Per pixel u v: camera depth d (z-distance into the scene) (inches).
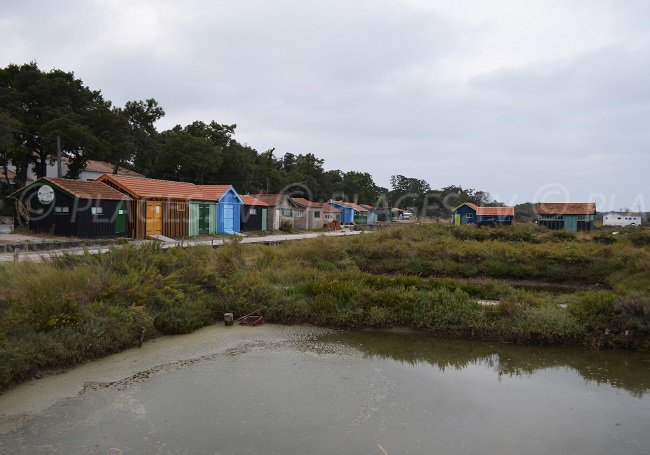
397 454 216.7
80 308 355.6
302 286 490.6
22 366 289.4
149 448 218.1
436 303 435.8
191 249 583.5
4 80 1311.5
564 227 1587.1
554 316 401.7
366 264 765.9
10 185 1381.6
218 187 1272.1
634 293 446.3
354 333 418.3
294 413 255.3
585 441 233.8
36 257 586.2
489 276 749.3
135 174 1841.8
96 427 237.3
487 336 403.9
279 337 400.5
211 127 2044.8
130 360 335.0
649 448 228.2
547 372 330.6
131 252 490.3
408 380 309.4
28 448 217.3
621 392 297.3
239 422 244.1
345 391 287.3
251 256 692.1
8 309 324.2
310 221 1892.2
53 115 1268.5
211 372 314.5
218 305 454.6
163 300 414.0
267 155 2674.7
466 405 272.4
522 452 221.6
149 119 1754.4
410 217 3417.8
